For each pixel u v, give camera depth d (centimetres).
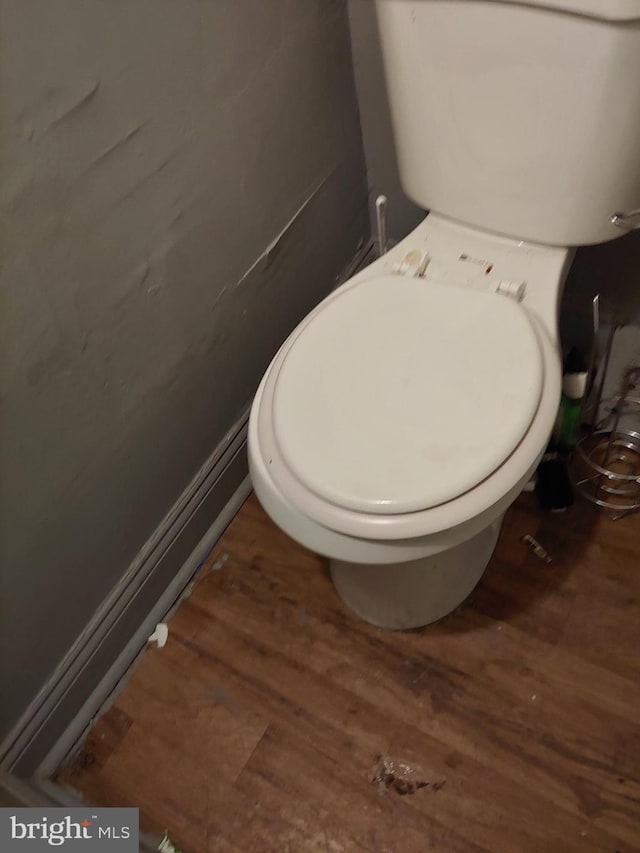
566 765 96
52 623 94
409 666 107
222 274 102
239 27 89
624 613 108
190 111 85
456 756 98
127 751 103
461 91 85
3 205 65
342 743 101
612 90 76
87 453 88
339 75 115
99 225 77
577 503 120
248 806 97
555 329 89
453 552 104
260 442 83
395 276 93
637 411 121
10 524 80
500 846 91
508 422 77
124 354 88
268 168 104
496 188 92
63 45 66
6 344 71
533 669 104
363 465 76
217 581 118
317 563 119
